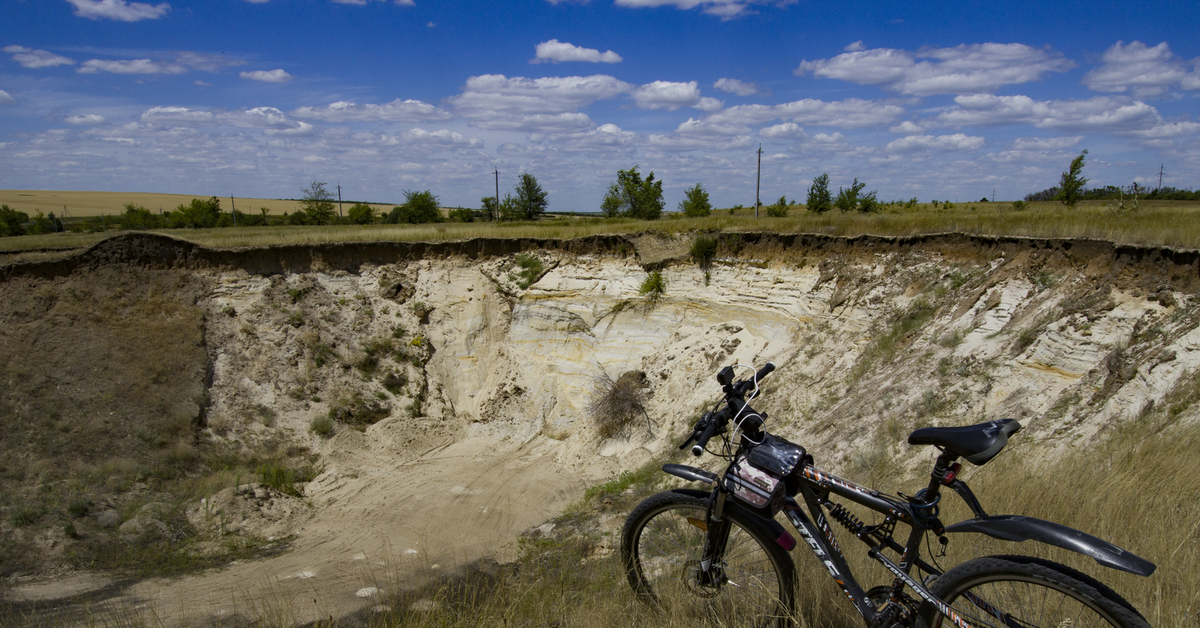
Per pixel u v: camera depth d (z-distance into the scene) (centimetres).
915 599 279
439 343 2412
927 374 1177
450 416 2225
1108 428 777
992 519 256
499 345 2394
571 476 1781
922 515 269
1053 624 258
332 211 6869
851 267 1767
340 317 2398
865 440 1097
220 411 2053
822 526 295
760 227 2152
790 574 300
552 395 2184
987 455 251
